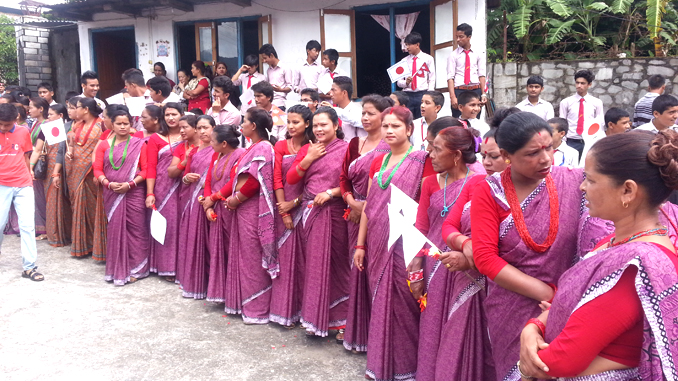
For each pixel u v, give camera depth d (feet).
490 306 6.46
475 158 7.94
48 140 17.83
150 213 15.99
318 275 11.22
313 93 16.29
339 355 10.75
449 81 20.89
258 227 12.34
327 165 11.30
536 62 25.67
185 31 30.30
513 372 6.19
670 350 3.91
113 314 12.94
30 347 11.04
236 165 12.89
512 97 26.21
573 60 25.30
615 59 24.93
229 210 12.87
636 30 28.94
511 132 5.71
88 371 10.04
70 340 11.40
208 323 12.45
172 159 15.43
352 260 10.76
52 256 18.20
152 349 11.00
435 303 8.02
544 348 4.64
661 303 3.91
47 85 24.89
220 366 10.25
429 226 8.32
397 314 9.12
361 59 34.53
